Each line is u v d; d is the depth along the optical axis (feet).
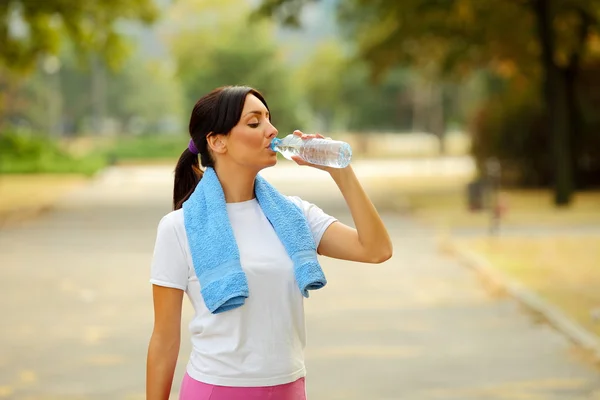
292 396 12.10
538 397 25.11
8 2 102.47
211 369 11.90
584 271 46.85
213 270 11.69
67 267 52.31
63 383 27.12
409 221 76.84
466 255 53.78
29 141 187.21
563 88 88.17
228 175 12.34
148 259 55.36
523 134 107.45
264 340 11.87
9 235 69.36
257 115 12.09
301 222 12.21
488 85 146.72
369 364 28.96
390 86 307.99
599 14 96.02
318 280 11.92
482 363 28.91
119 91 426.10
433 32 103.91
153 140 286.05
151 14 108.88
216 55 286.46
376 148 304.09
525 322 35.29
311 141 11.95
